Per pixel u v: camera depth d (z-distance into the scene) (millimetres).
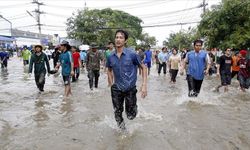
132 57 6008
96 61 12328
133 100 6098
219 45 22594
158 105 8961
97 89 12539
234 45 20750
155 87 13398
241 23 21891
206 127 6602
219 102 9562
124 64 5988
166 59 19594
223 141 5688
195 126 6664
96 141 5664
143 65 6137
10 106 8875
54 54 20578
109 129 6395
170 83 15039
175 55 15297
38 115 7711
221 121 7129
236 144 5531
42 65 11586
